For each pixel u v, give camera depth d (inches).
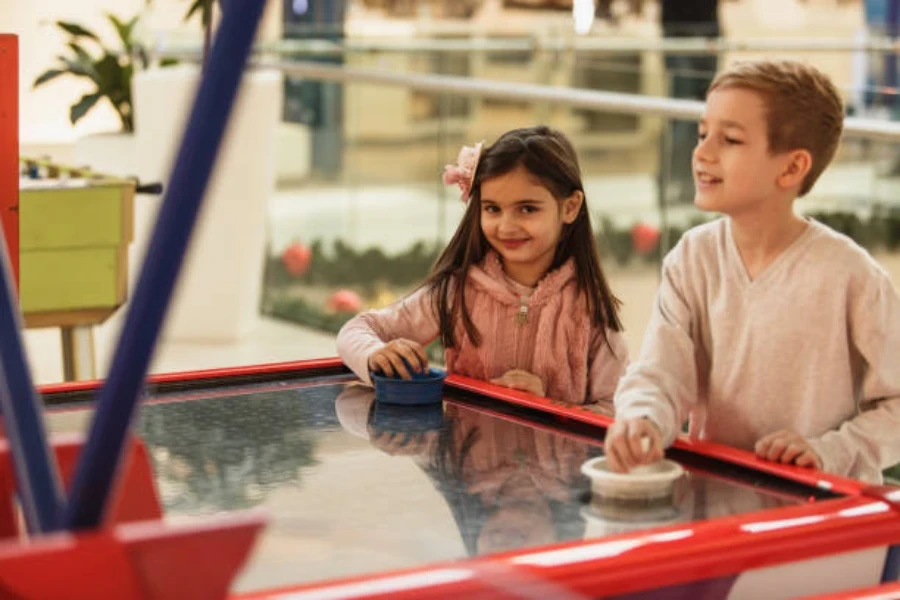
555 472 61.7
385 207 264.7
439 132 260.8
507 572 45.1
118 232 150.5
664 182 203.5
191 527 35.9
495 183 85.0
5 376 39.2
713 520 51.1
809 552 50.5
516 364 88.0
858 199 175.8
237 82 34.5
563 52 270.4
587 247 88.4
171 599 36.2
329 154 267.6
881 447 69.1
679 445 65.5
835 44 256.2
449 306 88.4
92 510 37.1
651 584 47.3
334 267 269.0
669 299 75.1
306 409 75.1
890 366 70.1
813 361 70.9
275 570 48.1
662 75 236.8
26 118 266.8
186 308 232.2
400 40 308.0
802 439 64.4
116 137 221.9
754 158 70.0
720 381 73.6
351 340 82.6
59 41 267.6
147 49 232.1
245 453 65.1
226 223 229.1
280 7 278.7
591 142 249.4
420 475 61.2
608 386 88.2
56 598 35.5
